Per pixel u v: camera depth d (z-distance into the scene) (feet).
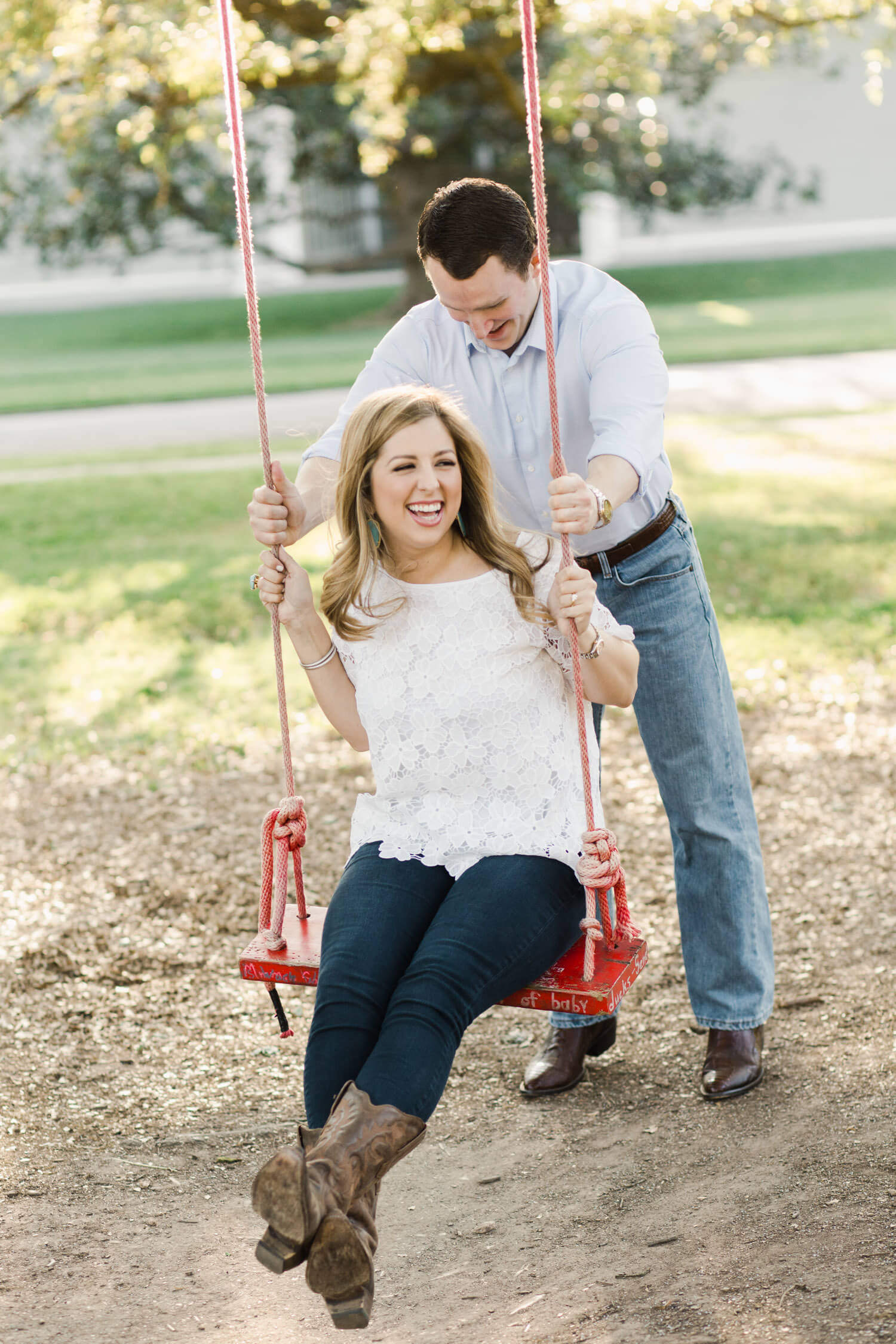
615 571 9.64
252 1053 11.66
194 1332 7.77
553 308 9.29
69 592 27.20
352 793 17.71
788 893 14.07
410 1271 8.54
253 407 52.42
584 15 27.45
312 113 74.84
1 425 52.11
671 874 14.85
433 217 8.56
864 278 86.48
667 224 110.22
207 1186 9.61
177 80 28.94
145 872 15.47
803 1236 7.98
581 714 8.13
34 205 83.92
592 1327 7.40
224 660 23.17
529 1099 10.76
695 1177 9.14
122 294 112.78
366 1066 7.20
